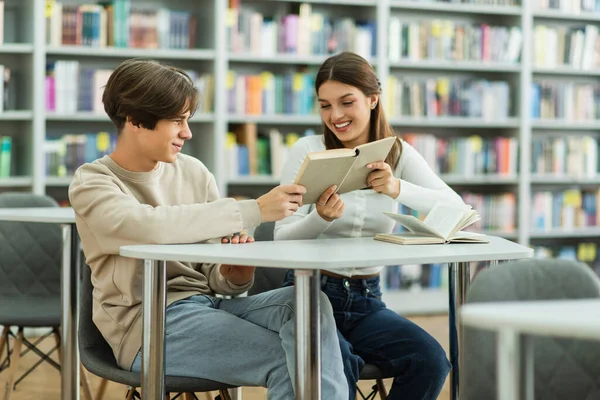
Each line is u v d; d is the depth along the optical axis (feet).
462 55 21.70
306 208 9.86
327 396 7.49
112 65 20.08
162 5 20.36
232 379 7.87
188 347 7.96
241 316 8.34
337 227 9.69
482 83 21.95
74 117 18.84
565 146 22.74
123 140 8.52
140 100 8.18
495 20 22.89
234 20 19.94
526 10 21.99
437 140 21.62
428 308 21.43
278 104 20.40
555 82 23.52
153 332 7.65
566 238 23.61
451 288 9.00
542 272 7.07
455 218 8.73
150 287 7.63
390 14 22.15
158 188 8.81
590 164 22.85
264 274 10.09
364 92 9.77
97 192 8.19
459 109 21.77
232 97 20.01
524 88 22.03
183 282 8.68
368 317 9.16
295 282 7.06
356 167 8.54
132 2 20.11
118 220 8.01
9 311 11.79
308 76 20.63
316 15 20.93
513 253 7.82
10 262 12.70
